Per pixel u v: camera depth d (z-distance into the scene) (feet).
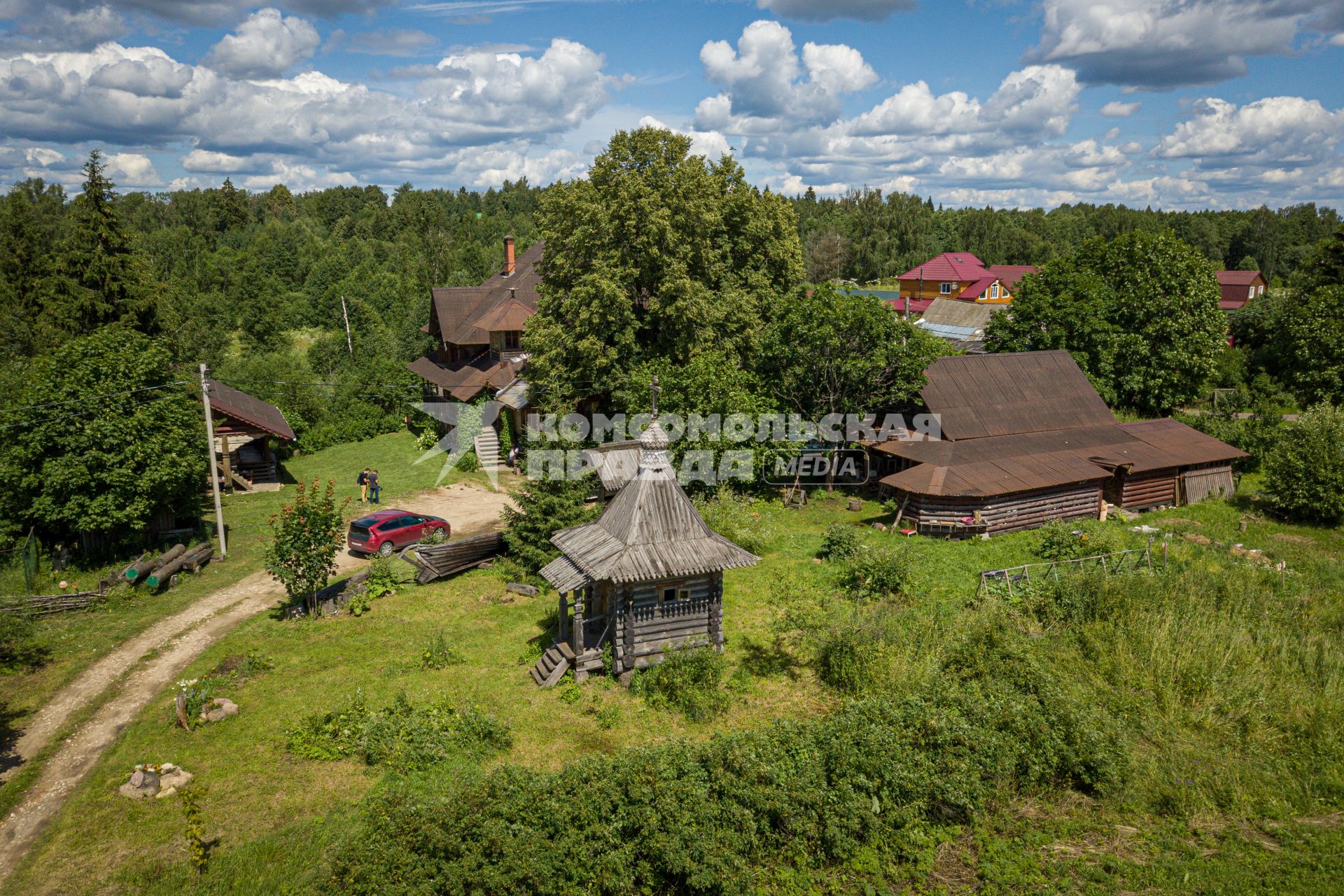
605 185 119.24
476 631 73.97
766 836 42.04
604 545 62.80
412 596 83.10
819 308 118.11
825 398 122.52
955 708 50.16
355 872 36.94
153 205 520.42
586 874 37.96
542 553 84.53
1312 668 60.85
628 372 119.24
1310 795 47.03
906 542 95.20
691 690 58.18
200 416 106.22
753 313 128.16
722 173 138.10
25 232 156.76
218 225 484.33
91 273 132.57
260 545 97.14
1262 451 127.54
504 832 38.86
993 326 163.12
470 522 107.65
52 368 85.66
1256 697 56.95
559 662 63.05
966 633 62.80
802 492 117.29
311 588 75.87
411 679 63.57
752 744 45.88
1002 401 115.75
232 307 266.77
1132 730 54.03
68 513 82.28
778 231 148.56
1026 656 58.39
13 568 83.25
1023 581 77.10
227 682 61.87
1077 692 57.21
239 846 43.60
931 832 43.98
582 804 40.52
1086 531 92.07
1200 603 70.90
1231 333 211.41
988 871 40.91
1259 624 68.74
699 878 37.63
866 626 64.34
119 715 57.67
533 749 53.36
